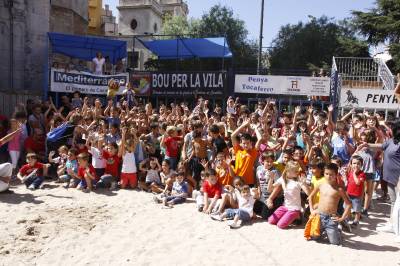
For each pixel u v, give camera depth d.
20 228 6.86
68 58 21.12
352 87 14.82
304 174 7.99
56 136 10.89
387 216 8.35
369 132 8.71
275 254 6.06
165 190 9.09
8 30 17.88
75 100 14.10
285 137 9.58
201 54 20.75
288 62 31.75
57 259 5.77
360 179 7.58
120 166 10.25
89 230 6.93
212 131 9.18
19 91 16.09
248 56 32.31
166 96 15.99
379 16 27.00
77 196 9.09
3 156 11.24
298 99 15.75
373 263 5.79
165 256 5.94
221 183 8.38
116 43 18.80
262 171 8.18
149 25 42.81
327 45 31.22
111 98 14.77
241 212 7.48
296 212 7.32
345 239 6.83
